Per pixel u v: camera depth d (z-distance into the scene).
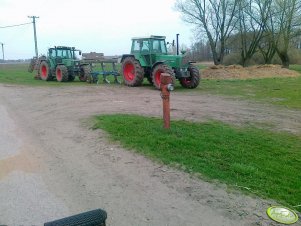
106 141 6.30
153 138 6.21
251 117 8.80
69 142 6.54
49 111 10.02
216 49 40.47
